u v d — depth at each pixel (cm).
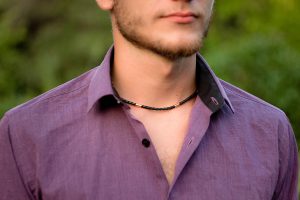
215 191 250
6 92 930
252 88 578
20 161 255
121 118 254
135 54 256
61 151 252
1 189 257
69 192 246
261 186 256
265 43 589
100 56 1203
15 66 1023
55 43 1224
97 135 253
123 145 251
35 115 259
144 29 247
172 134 259
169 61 253
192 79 264
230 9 980
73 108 260
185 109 262
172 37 244
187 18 244
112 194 246
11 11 1255
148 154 248
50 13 1249
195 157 254
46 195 248
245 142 262
